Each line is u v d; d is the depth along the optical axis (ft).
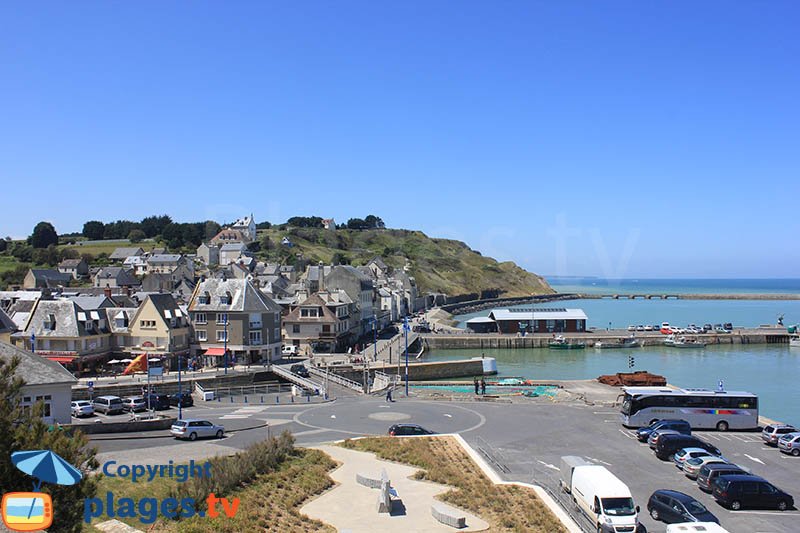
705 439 173.88
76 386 233.55
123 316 307.58
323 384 252.42
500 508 110.42
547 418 196.24
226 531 89.51
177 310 316.60
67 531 60.85
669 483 135.13
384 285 639.35
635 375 285.84
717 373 336.90
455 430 177.58
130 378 258.57
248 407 211.20
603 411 208.54
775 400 258.98
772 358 400.88
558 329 501.97
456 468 134.72
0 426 59.67
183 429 149.79
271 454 124.47
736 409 186.19
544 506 114.11
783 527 111.86
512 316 502.38
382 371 319.47
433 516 104.12
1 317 229.45
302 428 173.88
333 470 128.88
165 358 297.94
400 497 113.50
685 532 96.73
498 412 204.64
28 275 552.41
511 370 363.15
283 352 357.00
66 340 280.31
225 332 293.43
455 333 496.23
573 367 372.79
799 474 141.90
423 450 144.15
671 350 448.24
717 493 123.75
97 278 581.94
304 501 110.11
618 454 156.87
